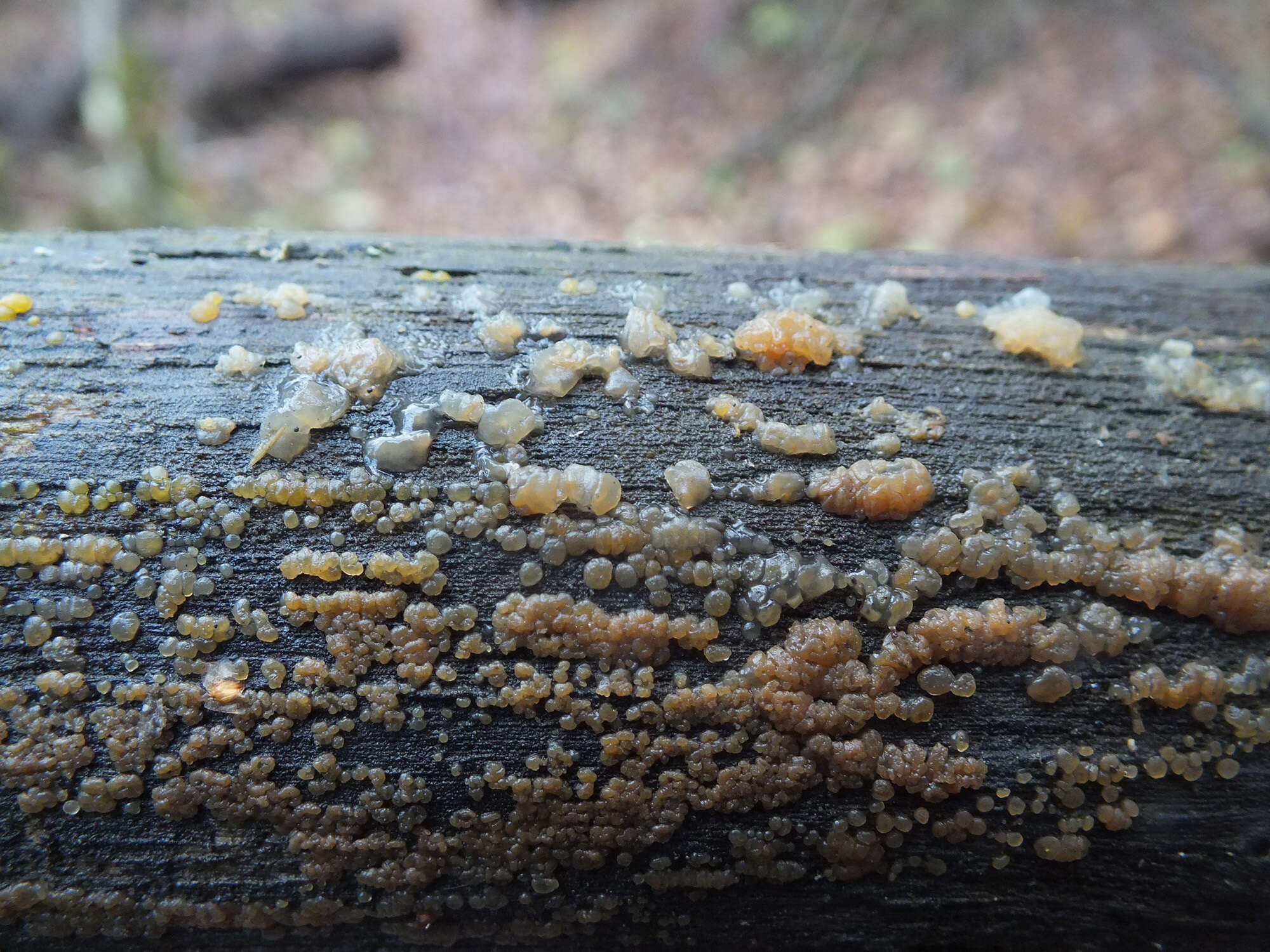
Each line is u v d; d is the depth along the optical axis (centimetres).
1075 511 11
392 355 11
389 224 38
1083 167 34
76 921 10
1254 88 34
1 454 10
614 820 10
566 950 11
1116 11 38
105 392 11
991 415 12
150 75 36
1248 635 11
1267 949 11
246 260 12
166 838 10
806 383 12
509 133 43
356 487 11
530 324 12
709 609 11
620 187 40
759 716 10
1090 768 11
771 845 10
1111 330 13
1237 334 13
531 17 47
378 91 45
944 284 13
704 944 11
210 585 10
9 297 11
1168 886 11
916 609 11
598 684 10
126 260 12
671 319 12
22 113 36
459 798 10
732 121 41
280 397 11
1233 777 11
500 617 10
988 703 11
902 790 10
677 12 44
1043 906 11
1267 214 30
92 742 10
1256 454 12
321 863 10
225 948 10
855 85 40
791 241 36
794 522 11
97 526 10
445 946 11
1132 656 11
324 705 10
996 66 39
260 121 43
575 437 11
